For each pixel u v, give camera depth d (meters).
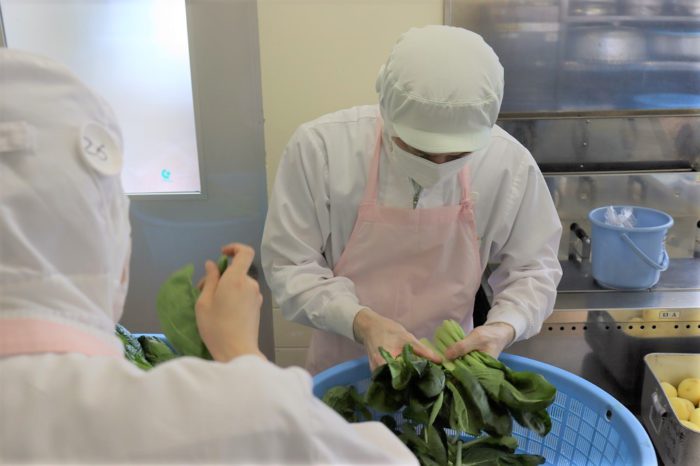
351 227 1.34
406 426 1.10
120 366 0.49
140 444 0.46
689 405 1.45
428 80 1.08
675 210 1.86
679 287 1.69
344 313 1.23
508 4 1.70
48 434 0.45
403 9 1.71
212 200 1.88
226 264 0.68
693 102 1.79
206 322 0.62
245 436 0.47
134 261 1.91
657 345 1.59
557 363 1.61
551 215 1.36
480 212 1.33
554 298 1.35
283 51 1.74
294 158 1.32
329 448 0.51
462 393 1.10
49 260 0.50
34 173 0.49
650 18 1.71
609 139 1.82
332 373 1.16
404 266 1.34
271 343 1.92
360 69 1.76
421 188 1.27
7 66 0.50
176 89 1.78
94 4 1.71
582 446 1.15
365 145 1.30
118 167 0.53
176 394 0.47
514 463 1.10
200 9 1.71
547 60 1.75
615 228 1.60
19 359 0.47
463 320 1.39
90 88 0.55
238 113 1.80
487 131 1.14
